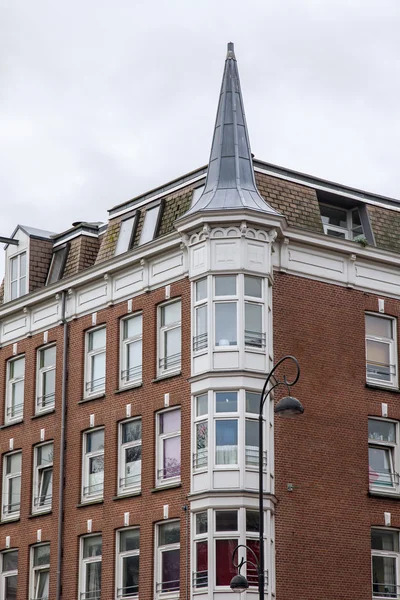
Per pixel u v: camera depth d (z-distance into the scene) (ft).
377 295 174.19
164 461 165.78
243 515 151.84
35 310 193.36
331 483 162.61
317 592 157.58
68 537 177.37
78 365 182.80
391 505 168.04
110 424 174.70
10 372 198.08
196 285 161.27
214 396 156.15
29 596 182.70
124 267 176.35
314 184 176.45
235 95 169.17
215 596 150.61
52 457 185.06
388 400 171.73
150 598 161.68
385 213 182.50
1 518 192.24
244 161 165.68
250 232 159.74
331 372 166.30
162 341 169.89
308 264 167.32
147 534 164.35
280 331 162.40
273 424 158.61
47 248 198.90
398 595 166.61
